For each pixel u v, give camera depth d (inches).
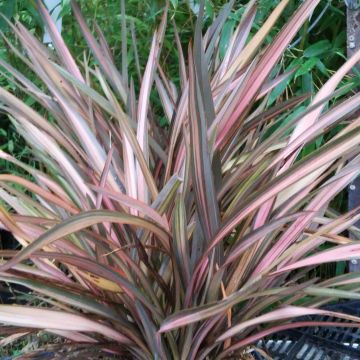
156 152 62.4
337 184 62.3
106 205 58.3
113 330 55.6
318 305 61.4
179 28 101.7
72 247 55.9
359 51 65.4
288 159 64.5
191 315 47.9
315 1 61.1
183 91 62.5
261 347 72.5
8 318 50.6
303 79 92.5
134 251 57.6
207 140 48.8
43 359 60.0
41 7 73.8
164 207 51.3
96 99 62.7
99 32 77.8
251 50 68.5
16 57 95.0
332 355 70.6
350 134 51.2
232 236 65.3
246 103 60.6
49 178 66.8
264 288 58.7
